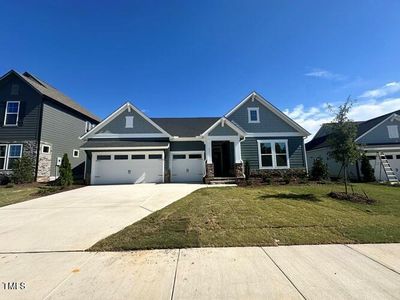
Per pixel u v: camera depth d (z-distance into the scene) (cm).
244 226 538
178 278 309
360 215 634
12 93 1719
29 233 512
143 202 863
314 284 291
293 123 1680
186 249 413
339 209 704
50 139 1780
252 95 1712
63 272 331
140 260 369
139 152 1605
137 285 292
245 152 1645
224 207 730
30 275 323
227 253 393
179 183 1524
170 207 745
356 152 887
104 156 1579
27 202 887
